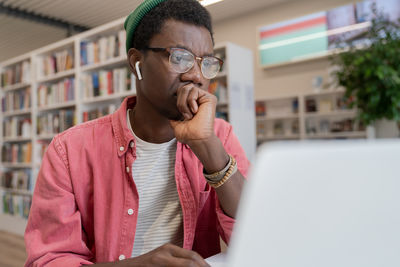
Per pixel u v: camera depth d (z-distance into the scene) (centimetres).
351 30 534
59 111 416
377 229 27
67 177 85
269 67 629
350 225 26
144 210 87
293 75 609
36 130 419
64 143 87
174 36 76
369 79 279
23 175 425
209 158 69
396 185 27
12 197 429
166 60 76
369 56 268
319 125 577
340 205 26
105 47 340
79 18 356
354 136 536
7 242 372
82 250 81
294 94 575
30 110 426
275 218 25
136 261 60
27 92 433
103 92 347
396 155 27
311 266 26
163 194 89
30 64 435
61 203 81
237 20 403
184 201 87
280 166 25
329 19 557
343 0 544
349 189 26
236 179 72
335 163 26
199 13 79
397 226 27
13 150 450
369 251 27
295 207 25
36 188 85
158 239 87
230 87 323
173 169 90
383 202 27
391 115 282
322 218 26
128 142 85
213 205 99
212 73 80
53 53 417
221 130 99
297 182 25
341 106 550
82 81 365
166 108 79
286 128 625
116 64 339
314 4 568
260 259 25
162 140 88
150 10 80
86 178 86
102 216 84
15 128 453
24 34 537
